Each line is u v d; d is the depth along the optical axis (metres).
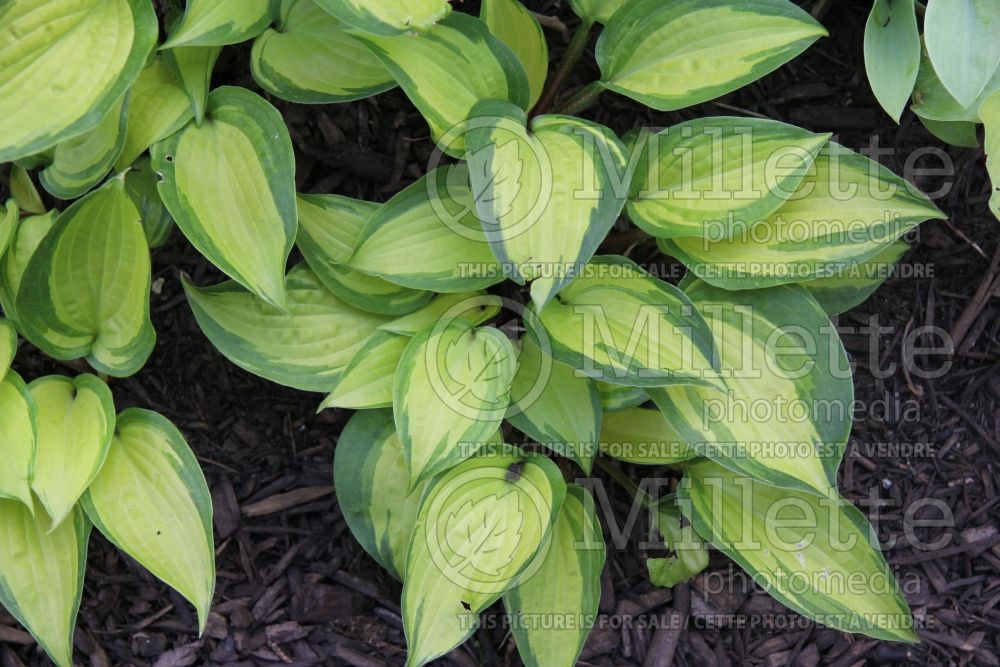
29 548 1.30
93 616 1.36
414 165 1.41
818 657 1.38
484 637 1.37
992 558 1.40
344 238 1.32
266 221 1.28
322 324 1.33
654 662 1.37
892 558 1.40
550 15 1.43
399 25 1.22
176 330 1.39
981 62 1.30
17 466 1.27
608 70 1.34
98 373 1.38
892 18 1.34
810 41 1.30
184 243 1.39
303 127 1.40
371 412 1.33
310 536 1.38
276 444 1.39
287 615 1.37
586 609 1.32
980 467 1.42
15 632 1.35
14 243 1.31
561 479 1.30
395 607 1.37
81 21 1.25
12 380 1.30
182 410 1.39
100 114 1.24
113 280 1.29
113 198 1.26
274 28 1.31
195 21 1.26
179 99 1.30
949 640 1.38
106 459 1.30
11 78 1.24
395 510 1.32
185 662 1.35
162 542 1.29
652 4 1.32
